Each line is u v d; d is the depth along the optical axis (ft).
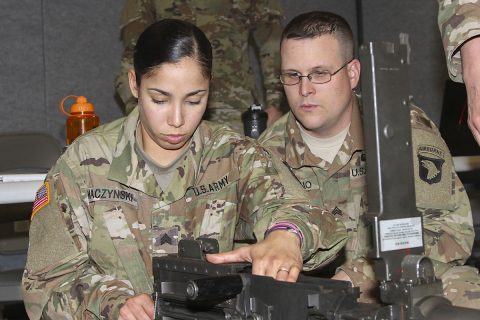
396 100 3.69
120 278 6.38
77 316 5.86
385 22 19.56
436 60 18.78
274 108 11.32
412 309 3.63
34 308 6.14
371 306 3.78
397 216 3.69
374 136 3.64
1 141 10.49
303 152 7.82
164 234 6.49
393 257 3.68
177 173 6.55
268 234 5.43
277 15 12.28
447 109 10.16
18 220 10.34
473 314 3.54
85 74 17.67
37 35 17.30
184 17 11.75
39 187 7.07
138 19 11.44
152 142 6.47
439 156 7.46
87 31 17.70
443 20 6.18
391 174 3.67
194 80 5.94
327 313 3.76
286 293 3.96
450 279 6.96
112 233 6.39
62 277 6.17
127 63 11.06
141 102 6.16
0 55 17.02
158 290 4.77
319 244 5.71
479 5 5.98
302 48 7.51
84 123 9.00
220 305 4.26
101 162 6.50
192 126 6.15
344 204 7.73
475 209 11.35
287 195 6.24
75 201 6.35
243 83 12.00
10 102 17.04
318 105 7.52
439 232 7.22
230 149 6.72
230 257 4.86
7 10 17.08
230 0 12.05
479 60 5.95
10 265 16.10
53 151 10.71
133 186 6.47
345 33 7.69
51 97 17.37
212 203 6.60
